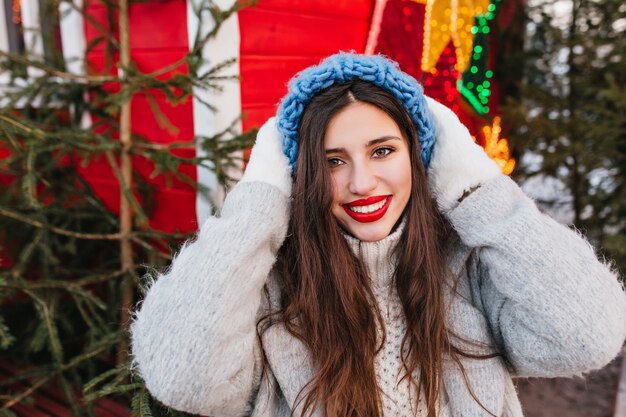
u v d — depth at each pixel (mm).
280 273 1492
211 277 1270
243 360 1302
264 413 1401
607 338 1251
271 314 1435
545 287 1271
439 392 1397
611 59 3795
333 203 1341
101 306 2193
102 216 2582
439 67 3482
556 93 4195
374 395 1345
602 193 3883
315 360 1387
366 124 1288
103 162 2855
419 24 3221
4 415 1957
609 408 3027
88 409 2143
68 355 2742
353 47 2930
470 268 1501
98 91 2713
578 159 3877
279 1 2455
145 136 2646
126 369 1806
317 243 1365
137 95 2645
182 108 2438
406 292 1400
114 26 2576
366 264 1396
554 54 4125
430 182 1431
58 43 2959
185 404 1250
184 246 1493
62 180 2727
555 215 4215
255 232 1320
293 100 1346
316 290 1374
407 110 1351
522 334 1339
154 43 2492
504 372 1425
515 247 1300
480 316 1437
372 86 1316
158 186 2650
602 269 1323
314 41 2684
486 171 1387
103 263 2762
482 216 1354
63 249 2500
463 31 3488
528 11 4223
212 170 2250
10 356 2592
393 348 1419
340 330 1364
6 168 2441
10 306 2646
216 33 2152
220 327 1246
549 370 1324
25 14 2932
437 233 1477
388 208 1347
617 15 3658
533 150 4000
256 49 2391
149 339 1275
